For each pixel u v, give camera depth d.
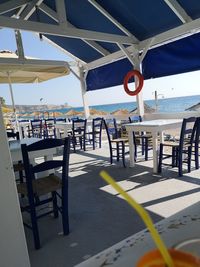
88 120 7.16
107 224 2.35
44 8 5.96
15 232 1.41
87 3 5.48
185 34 5.18
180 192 3.02
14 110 6.88
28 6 5.39
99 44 7.08
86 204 2.88
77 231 2.26
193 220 0.68
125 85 6.12
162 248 0.42
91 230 2.26
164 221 0.70
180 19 5.02
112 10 5.48
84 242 2.07
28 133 9.41
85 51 7.57
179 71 5.60
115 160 5.05
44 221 2.50
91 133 6.58
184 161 3.90
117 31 6.19
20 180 3.06
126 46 6.47
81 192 3.29
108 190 3.28
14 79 5.74
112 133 5.75
